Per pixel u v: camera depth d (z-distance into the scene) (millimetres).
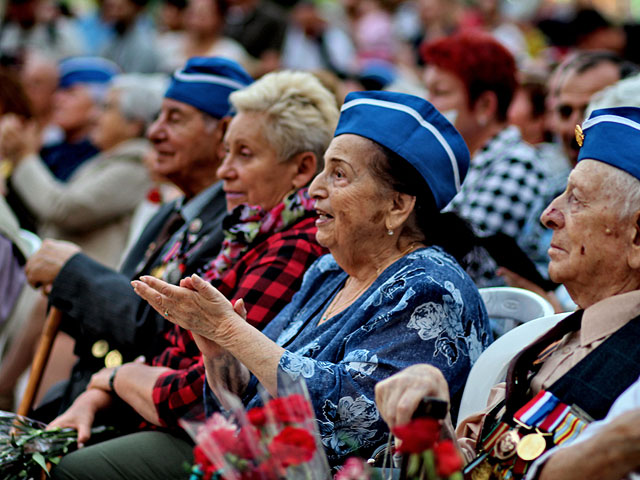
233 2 13242
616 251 3045
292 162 4594
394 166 3730
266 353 3512
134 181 7680
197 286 3541
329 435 3500
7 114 7832
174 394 4145
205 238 5039
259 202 4617
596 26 9789
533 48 12688
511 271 4723
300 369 3486
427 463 2455
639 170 3010
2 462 4203
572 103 5664
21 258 6062
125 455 4223
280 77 4664
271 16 13156
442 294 3600
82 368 5129
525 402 3197
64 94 9062
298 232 4512
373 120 3760
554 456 2686
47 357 5195
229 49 12453
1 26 14648
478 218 5602
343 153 3766
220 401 3688
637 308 3035
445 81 5980
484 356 3686
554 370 3154
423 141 3756
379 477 2955
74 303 5055
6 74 7855
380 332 3598
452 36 6086
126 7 13109
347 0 15703
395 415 2760
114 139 8094
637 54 9492
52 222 7688
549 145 7078
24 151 7895
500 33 12922
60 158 8953
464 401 3629
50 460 4289
